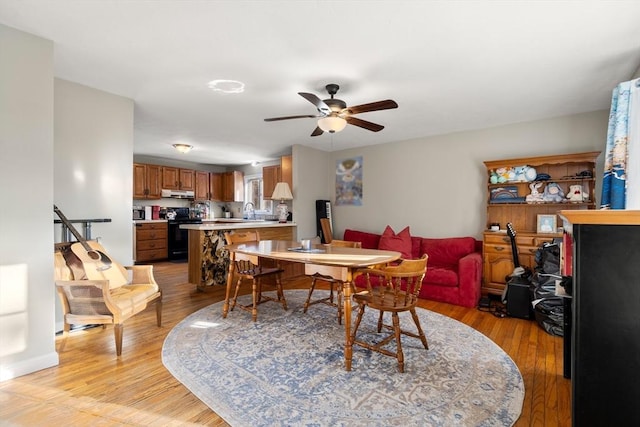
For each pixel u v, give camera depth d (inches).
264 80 106.8
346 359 83.7
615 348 42.4
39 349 81.8
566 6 67.3
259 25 75.2
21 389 72.7
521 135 155.8
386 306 86.0
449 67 96.5
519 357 91.4
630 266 41.6
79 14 71.6
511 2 66.1
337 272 89.0
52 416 63.3
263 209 289.7
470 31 77.0
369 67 96.7
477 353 93.6
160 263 248.8
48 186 83.8
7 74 76.9
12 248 77.9
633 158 86.7
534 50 86.0
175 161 280.7
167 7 68.8
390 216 202.1
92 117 113.8
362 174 215.0
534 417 64.6
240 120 154.1
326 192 231.6
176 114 144.8
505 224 159.2
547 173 149.7
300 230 211.8
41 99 82.1
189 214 291.9
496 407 67.5
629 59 90.7
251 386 74.7
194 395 70.9
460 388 74.8
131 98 124.3
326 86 110.0
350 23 74.1
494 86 111.3
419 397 71.0
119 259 121.2
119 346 89.3
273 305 139.6
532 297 122.2
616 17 70.8
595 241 43.3
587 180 136.9
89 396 70.2
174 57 91.5
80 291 89.7
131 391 72.2
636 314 41.5
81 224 110.7
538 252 128.7
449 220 178.7
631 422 41.8
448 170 178.5
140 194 248.5
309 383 76.3
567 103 128.6
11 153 77.6
